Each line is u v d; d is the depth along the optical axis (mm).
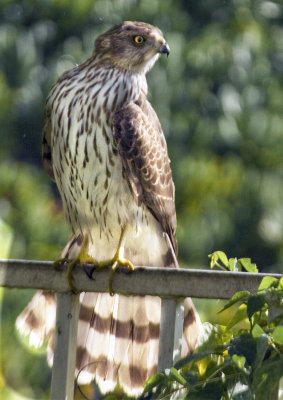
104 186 9539
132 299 8320
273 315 6492
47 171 10156
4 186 19828
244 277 6762
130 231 9625
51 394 7121
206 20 22344
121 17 21484
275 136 21438
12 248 18734
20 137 21266
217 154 21188
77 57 21234
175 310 6949
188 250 19938
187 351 7559
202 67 21141
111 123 9578
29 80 21297
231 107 21188
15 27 21484
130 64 9852
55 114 9609
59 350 7160
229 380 6441
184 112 20781
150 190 9750
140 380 8055
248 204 20953
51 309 8016
